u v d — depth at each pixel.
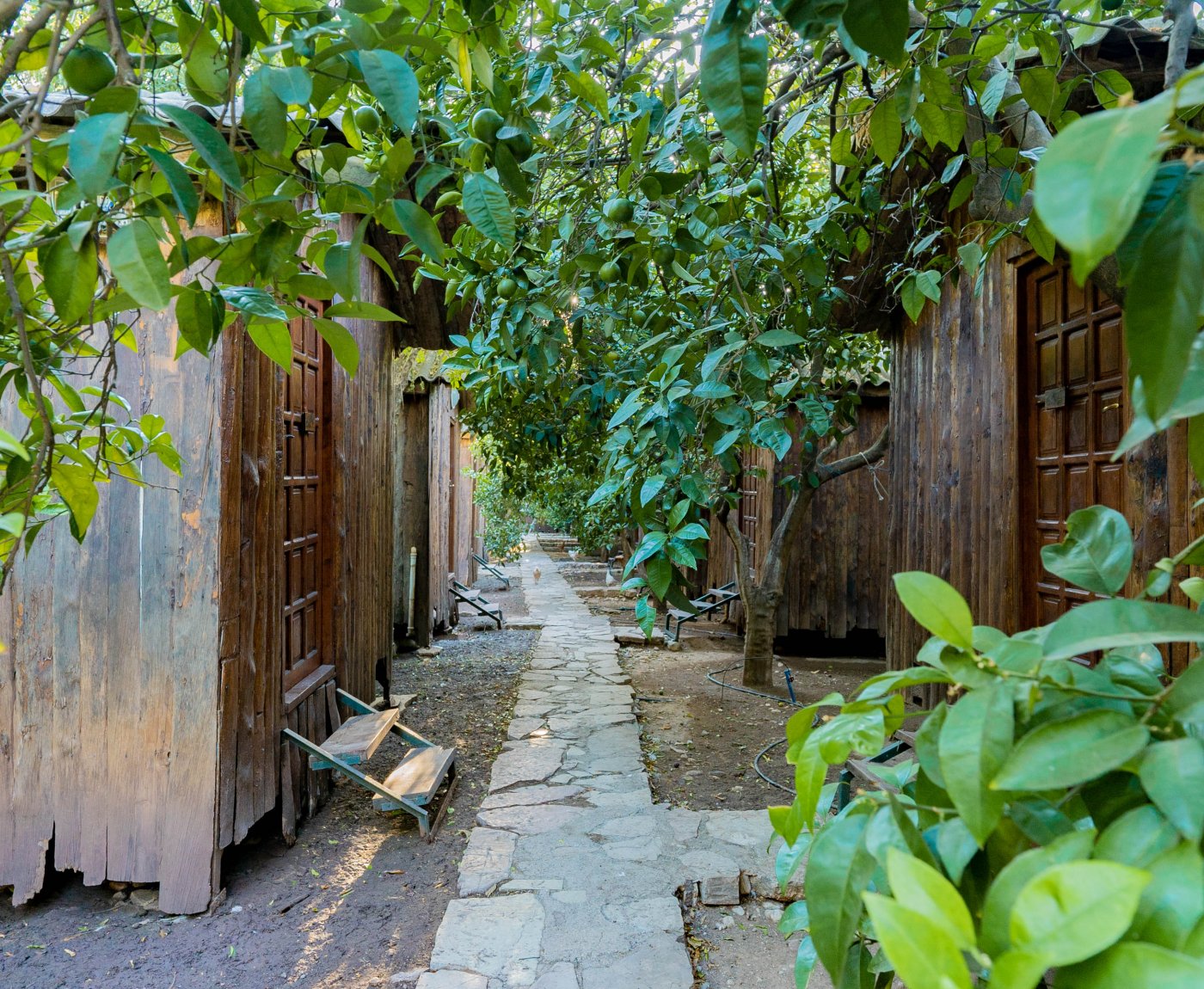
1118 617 0.51
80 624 3.04
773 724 5.43
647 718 5.59
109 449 1.36
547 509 13.79
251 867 3.32
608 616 10.52
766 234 2.35
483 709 5.79
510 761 4.49
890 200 3.90
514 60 1.80
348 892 3.09
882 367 6.45
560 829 3.52
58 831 3.01
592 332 3.38
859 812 0.65
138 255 0.73
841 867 0.60
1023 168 1.92
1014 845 0.57
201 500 3.01
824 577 8.09
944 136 1.79
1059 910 0.38
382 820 3.82
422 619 7.96
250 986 2.48
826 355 4.06
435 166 1.13
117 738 3.01
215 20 1.05
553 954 2.51
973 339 4.11
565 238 2.12
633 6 1.86
